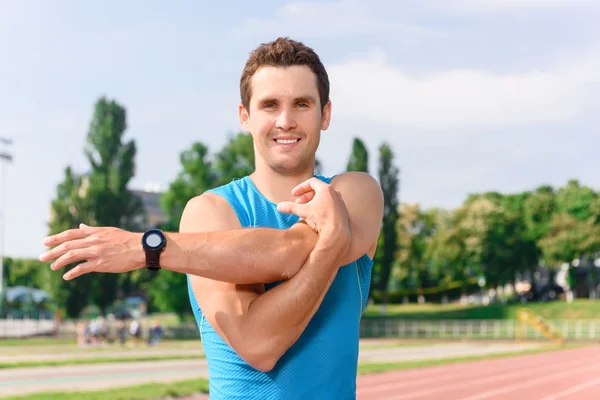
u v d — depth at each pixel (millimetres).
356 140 70500
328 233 1682
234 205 1900
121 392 14781
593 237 81125
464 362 29047
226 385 1765
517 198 93500
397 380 20844
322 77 1933
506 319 70938
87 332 46031
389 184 74125
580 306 71938
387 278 75188
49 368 23266
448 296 95750
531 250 87312
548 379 21703
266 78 1870
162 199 54375
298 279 1660
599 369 25875
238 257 1633
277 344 1662
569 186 86688
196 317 1867
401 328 63438
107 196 63344
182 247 1611
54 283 60750
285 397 1729
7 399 13312
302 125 1878
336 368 1776
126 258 1592
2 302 65438
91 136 64750
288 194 1929
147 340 48281
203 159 54156
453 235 88750
